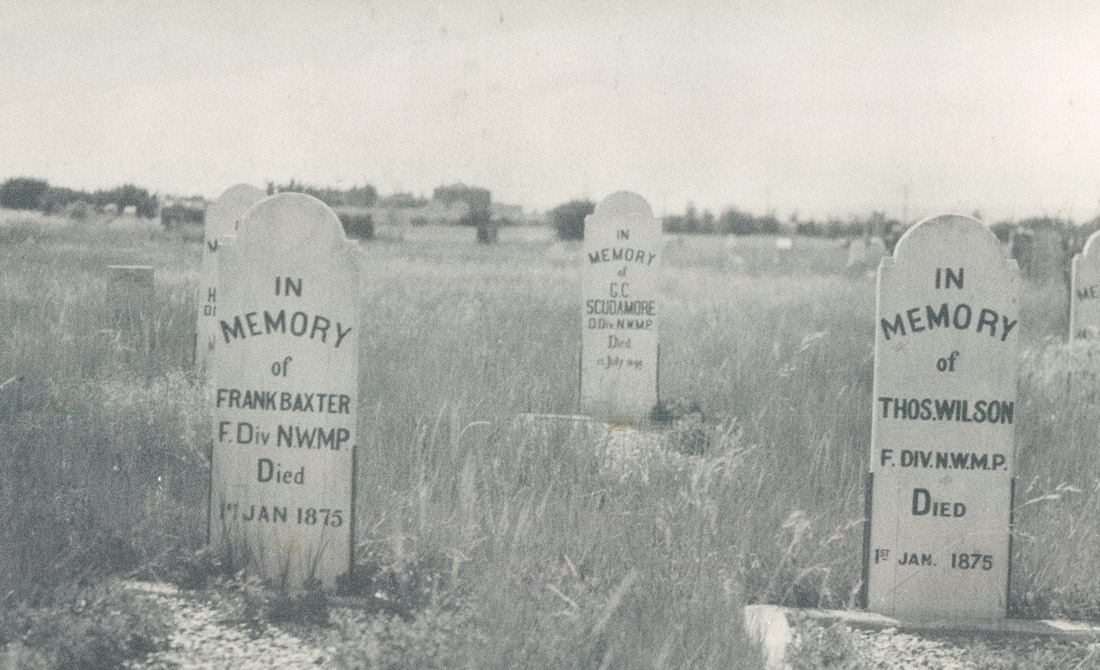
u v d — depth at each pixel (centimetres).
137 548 588
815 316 1703
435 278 2220
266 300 578
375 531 617
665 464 750
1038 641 555
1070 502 739
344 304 576
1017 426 905
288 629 520
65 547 570
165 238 2556
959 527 583
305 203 575
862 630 563
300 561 579
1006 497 582
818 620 563
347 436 578
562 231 5034
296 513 579
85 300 1285
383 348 1162
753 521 638
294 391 578
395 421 804
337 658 455
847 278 2931
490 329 1314
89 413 797
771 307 1827
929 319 580
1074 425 927
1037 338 1559
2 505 609
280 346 578
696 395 1091
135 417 780
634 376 1140
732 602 521
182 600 547
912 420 583
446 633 470
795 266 3731
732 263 3822
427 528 607
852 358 1226
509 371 1066
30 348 962
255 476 581
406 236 4594
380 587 573
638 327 1141
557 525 621
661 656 446
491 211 4803
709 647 485
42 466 692
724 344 1317
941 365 581
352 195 4475
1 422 772
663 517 613
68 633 467
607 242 1148
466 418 812
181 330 1211
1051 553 631
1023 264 2662
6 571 527
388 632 471
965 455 582
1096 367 1149
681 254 4497
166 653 484
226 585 551
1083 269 1384
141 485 676
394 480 701
